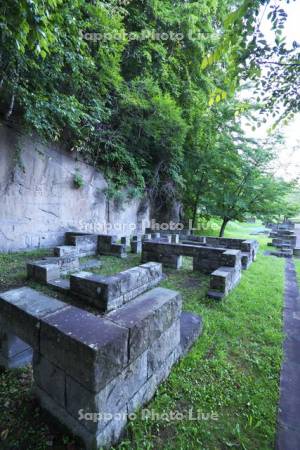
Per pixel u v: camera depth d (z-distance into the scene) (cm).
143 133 979
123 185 983
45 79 517
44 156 695
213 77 1003
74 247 630
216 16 991
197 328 271
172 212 1317
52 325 150
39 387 164
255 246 749
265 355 244
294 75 259
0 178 595
